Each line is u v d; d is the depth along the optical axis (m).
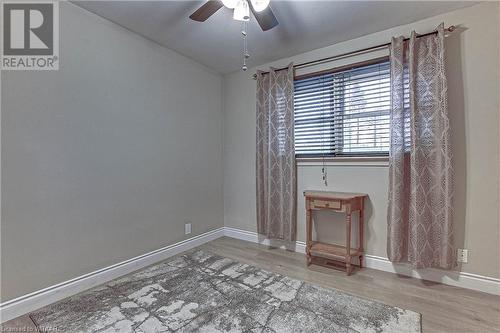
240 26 2.29
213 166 3.41
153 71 2.61
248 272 2.38
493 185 1.93
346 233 2.35
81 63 2.04
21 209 1.74
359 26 2.27
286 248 3.01
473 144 1.99
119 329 1.57
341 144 2.62
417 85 2.10
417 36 2.11
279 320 1.66
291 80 2.79
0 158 1.65
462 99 2.01
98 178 2.17
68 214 1.98
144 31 2.40
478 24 1.96
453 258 2.04
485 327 1.57
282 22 2.21
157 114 2.66
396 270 2.32
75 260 2.02
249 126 3.30
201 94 3.21
